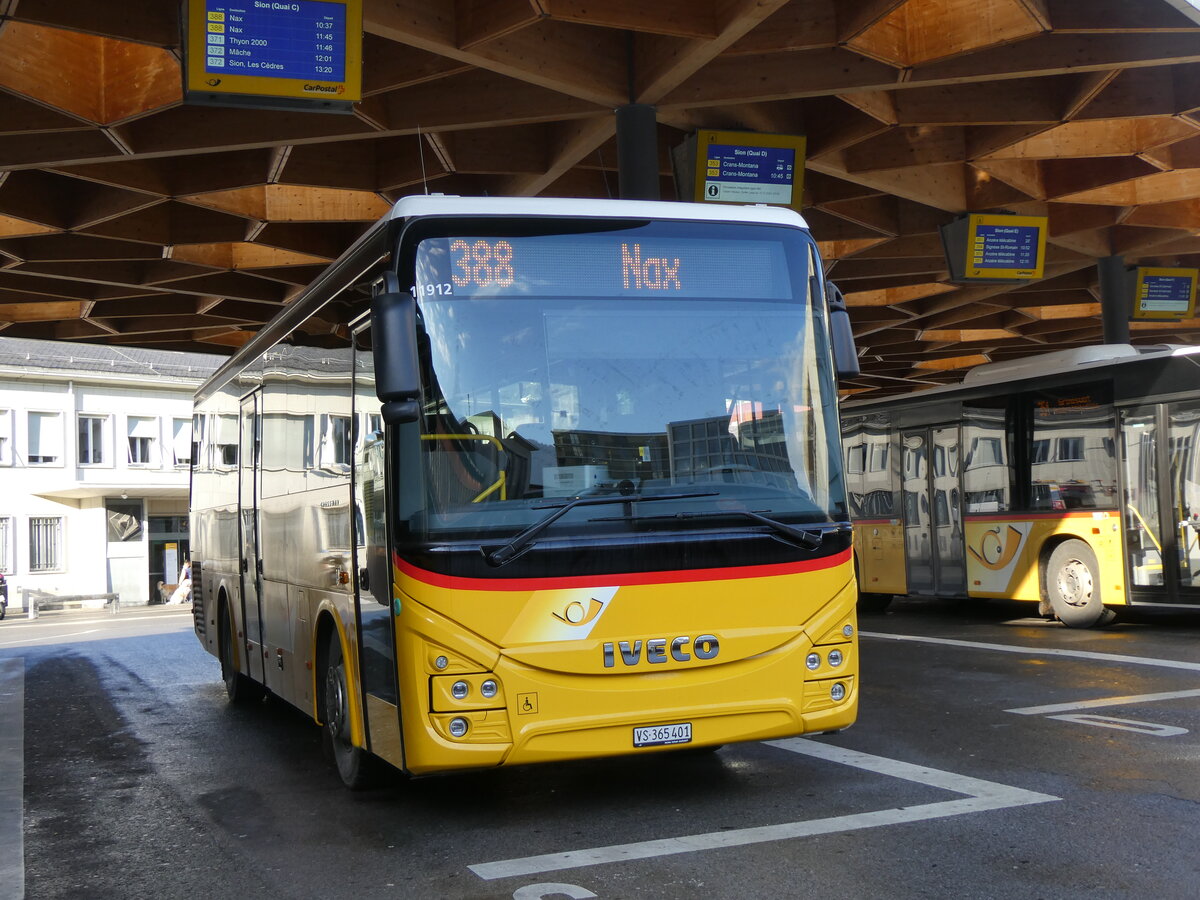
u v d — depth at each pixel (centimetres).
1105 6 1165
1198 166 1647
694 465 627
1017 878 500
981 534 1698
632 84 1296
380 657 632
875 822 601
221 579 1195
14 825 728
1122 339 2177
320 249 1892
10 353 4688
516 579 590
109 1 1054
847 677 643
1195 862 514
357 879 559
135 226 1752
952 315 2880
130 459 4922
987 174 1792
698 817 632
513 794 720
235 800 761
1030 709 917
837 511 653
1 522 4559
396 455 600
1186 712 873
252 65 1005
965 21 1206
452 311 614
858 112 1460
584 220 642
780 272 672
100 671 1722
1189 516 1407
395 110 1336
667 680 604
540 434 610
